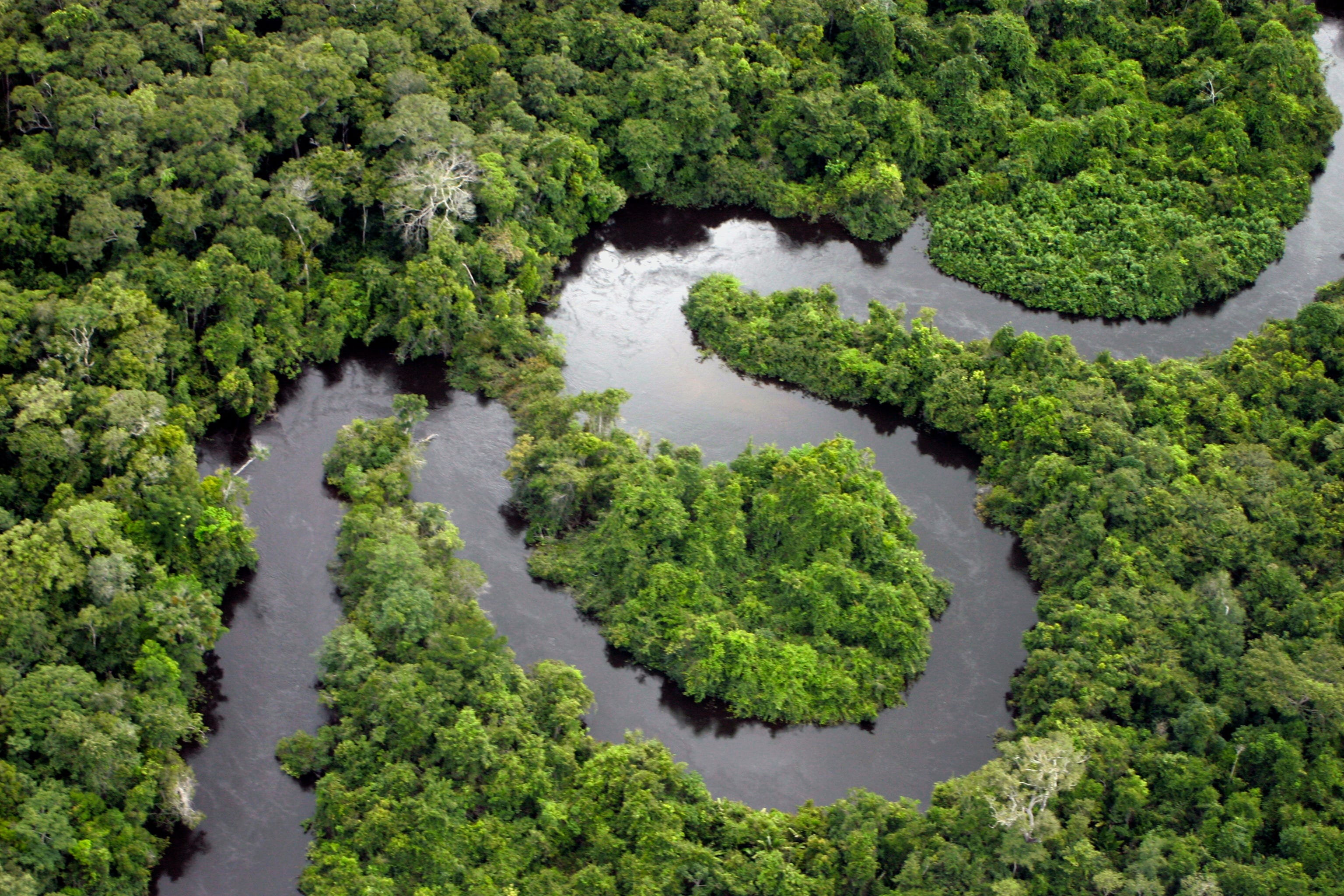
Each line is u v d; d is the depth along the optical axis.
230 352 144.75
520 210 164.25
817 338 157.62
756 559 135.88
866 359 155.62
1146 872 107.56
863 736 125.31
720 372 159.38
